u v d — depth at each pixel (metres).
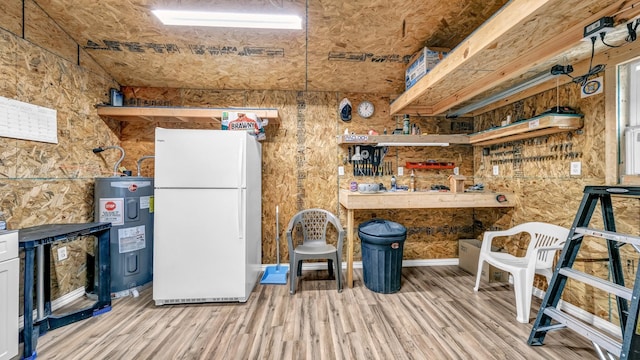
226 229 2.39
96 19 2.29
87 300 2.51
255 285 2.84
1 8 1.94
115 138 3.09
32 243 1.71
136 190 2.67
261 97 3.32
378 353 1.75
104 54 2.69
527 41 1.66
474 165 3.55
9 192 2.00
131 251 2.63
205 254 2.38
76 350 1.78
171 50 2.66
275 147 3.34
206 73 3.00
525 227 2.53
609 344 1.40
